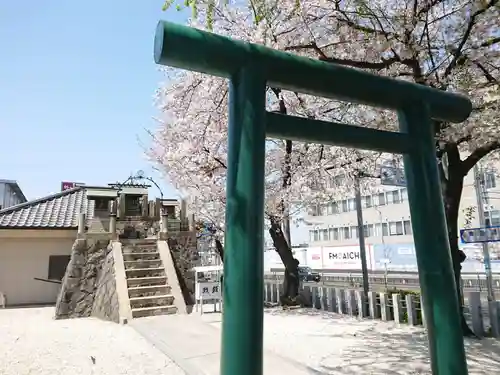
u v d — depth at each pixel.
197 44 1.33
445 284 1.64
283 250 10.85
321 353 5.80
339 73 1.63
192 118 8.71
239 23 6.34
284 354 5.77
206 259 19.48
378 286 18.11
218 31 6.44
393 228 28.91
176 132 10.20
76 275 9.62
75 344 6.36
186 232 11.33
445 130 6.17
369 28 5.18
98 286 9.73
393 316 8.36
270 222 10.59
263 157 1.37
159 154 11.62
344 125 1.72
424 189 1.75
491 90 5.69
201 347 5.87
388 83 1.77
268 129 1.55
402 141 1.80
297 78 1.54
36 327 7.91
